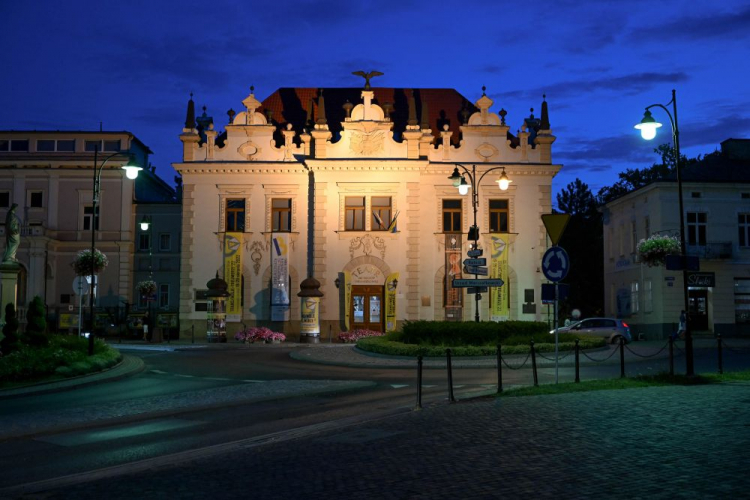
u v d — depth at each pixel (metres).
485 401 15.36
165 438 13.02
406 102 52.16
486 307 47.41
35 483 9.48
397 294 46.84
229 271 47.88
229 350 38.28
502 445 10.20
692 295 47.44
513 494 7.58
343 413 15.55
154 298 52.66
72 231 55.03
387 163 47.03
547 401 14.66
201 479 8.99
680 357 29.25
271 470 9.33
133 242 56.28
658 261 43.28
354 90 52.84
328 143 47.78
